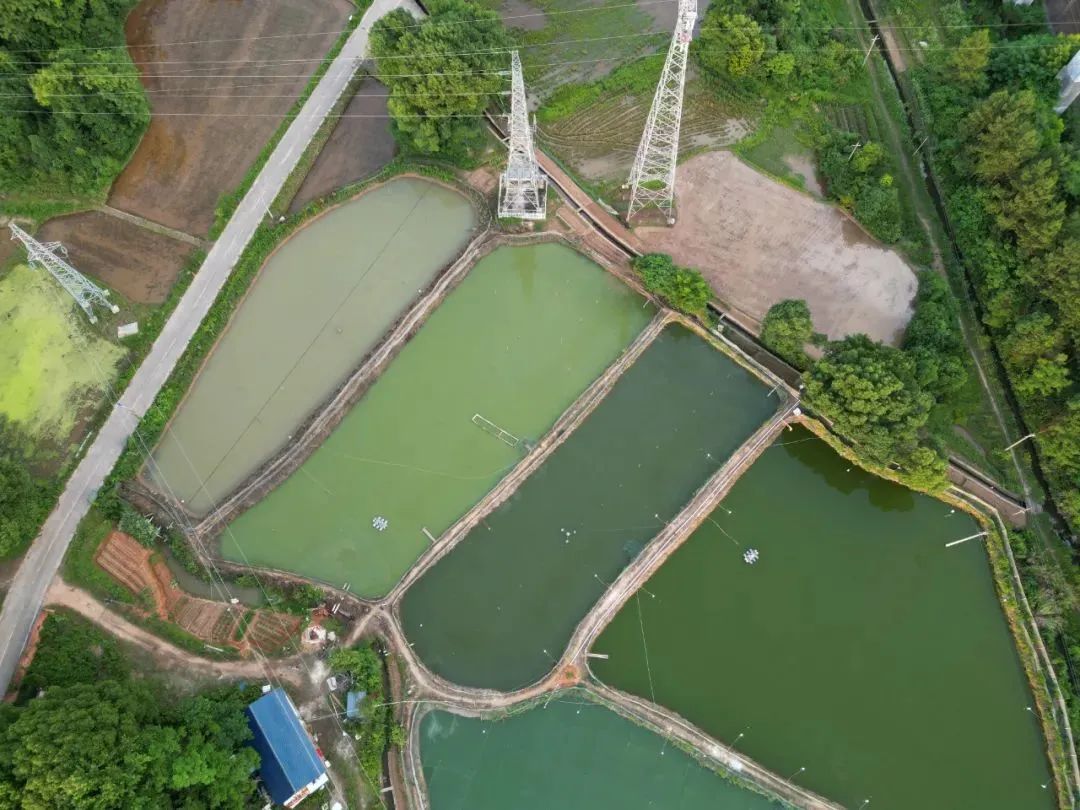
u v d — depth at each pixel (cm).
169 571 7106
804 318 7344
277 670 6744
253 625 6912
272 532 7325
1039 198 7612
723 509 7488
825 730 6850
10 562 6912
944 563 7388
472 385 7925
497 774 6725
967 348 8088
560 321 8225
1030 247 7750
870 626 7169
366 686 6631
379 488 7506
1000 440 7762
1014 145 7869
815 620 7169
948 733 6862
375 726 6594
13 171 8150
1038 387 7506
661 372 8012
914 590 7288
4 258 8106
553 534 7400
